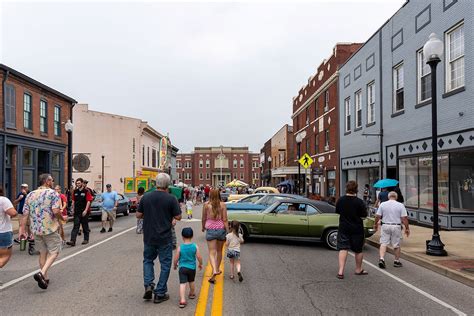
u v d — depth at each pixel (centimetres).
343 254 819
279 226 1237
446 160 1455
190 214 2175
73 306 607
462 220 1427
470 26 1299
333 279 800
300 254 1093
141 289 706
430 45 1024
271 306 614
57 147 2822
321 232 1197
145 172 4641
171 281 771
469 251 1045
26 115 2408
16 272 849
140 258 1001
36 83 2450
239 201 1714
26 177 2408
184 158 9544
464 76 1341
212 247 781
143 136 4600
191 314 573
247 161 9431
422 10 1617
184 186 4197
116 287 718
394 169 1956
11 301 633
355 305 624
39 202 724
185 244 634
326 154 2989
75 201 1232
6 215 752
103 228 1547
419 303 639
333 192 2856
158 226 632
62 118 2903
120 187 4162
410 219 1722
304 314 579
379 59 2042
